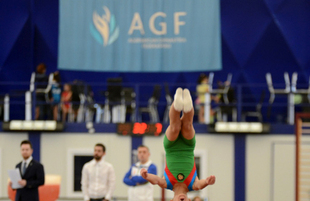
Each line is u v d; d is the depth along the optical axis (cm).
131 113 2089
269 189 1881
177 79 2422
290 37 2323
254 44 2350
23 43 2375
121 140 1912
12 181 1219
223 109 1973
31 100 2000
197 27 2052
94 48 2080
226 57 2386
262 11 2336
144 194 1408
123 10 2083
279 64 2361
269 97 2367
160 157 1898
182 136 806
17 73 2392
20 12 2347
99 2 2081
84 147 1922
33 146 1928
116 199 1894
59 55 2072
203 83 2033
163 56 2070
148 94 2425
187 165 820
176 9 2062
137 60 2072
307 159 1895
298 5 2305
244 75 2375
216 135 1908
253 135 1898
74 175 1917
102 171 1393
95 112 2206
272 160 1888
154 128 1888
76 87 1988
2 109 2173
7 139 1934
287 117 2225
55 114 2052
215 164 1903
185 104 760
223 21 2366
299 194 1872
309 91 1922
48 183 1670
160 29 2067
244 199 1884
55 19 2411
